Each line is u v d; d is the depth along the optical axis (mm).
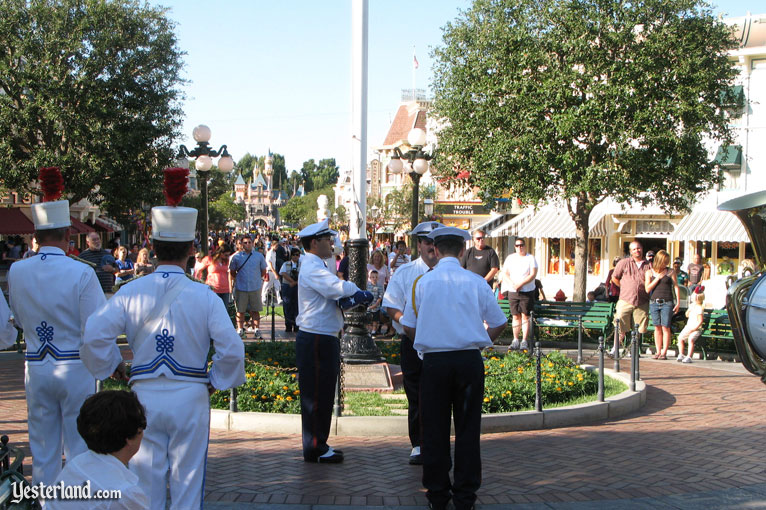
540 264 33656
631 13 18594
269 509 5238
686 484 5980
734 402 9664
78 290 4961
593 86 18453
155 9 29297
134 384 4020
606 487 5867
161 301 4012
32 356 4969
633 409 8977
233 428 7637
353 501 5434
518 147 19156
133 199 29375
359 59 10914
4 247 35531
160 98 28750
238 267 14773
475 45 20406
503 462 6547
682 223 27547
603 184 18609
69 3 27328
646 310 13930
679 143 18375
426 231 6426
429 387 5238
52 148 27234
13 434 7160
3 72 26453
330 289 6145
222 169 14805
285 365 10227
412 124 55719
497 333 5434
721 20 20172
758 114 27891
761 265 3391
